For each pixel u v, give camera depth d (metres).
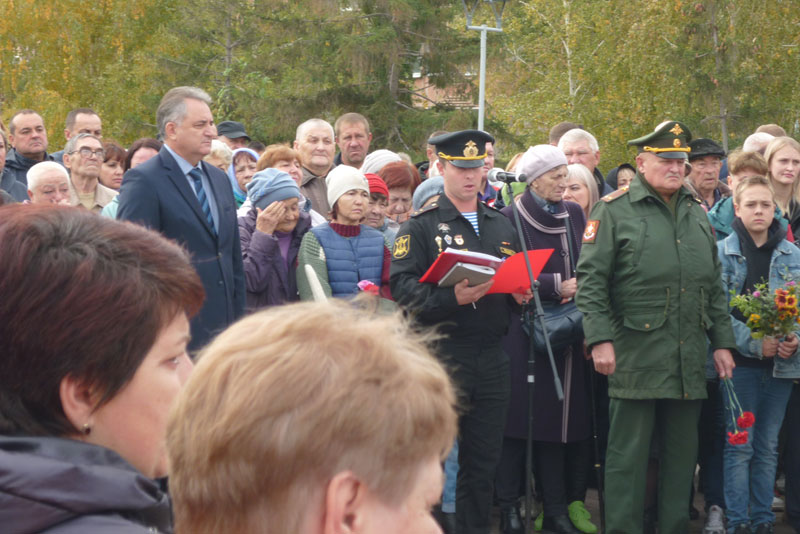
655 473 4.89
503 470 5.05
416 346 0.92
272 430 0.83
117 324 1.11
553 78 28.12
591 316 4.48
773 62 22.58
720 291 4.68
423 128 23.11
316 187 6.42
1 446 1.04
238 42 25.61
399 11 23.12
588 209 5.83
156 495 1.08
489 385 4.29
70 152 6.33
